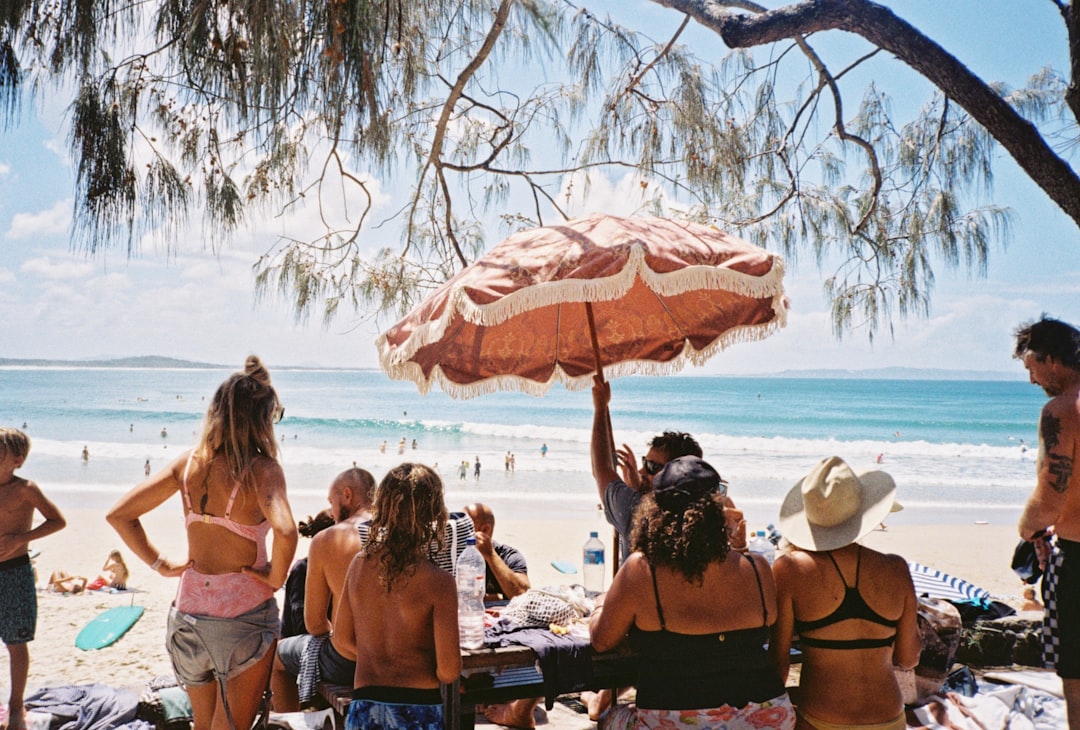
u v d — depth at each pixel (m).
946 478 34.03
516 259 3.09
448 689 3.14
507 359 4.22
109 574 10.51
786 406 79.81
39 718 4.27
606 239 3.06
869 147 4.95
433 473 2.88
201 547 3.30
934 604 4.45
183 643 3.26
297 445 45.31
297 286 5.19
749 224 5.53
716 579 2.81
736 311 4.09
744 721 2.74
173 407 77.19
